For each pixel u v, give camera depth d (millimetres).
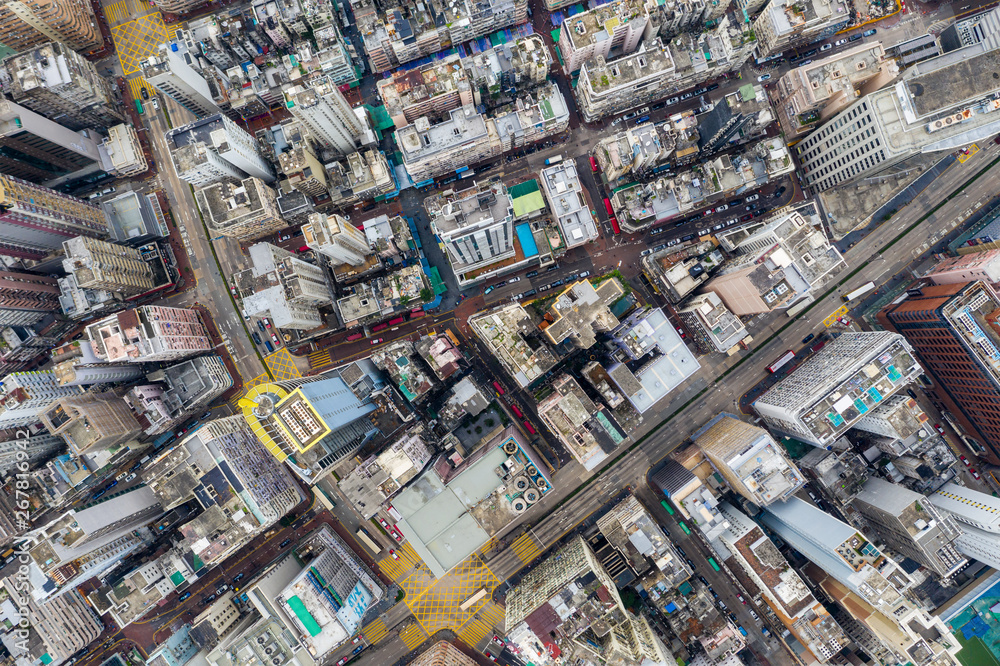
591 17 190875
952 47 198000
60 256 196875
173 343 185500
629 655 162750
